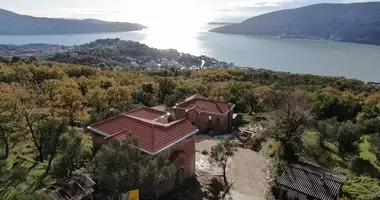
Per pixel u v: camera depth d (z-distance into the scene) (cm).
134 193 2209
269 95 6756
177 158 3130
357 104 7544
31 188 2641
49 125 3027
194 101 5916
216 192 3281
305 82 13388
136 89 7012
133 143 2498
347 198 3425
